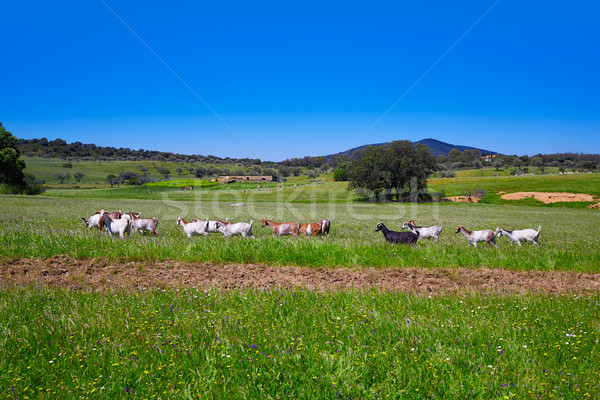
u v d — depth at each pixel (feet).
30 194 223.92
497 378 14.58
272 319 21.27
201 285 30.27
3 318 20.45
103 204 155.12
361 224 95.30
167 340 18.11
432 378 14.70
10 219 76.95
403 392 13.76
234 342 17.65
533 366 15.75
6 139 226.17
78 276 32.30
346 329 19.38
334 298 25.53
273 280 32.42
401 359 15.99
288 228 65.10
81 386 14.11
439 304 24.09
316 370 14.88
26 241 42.80
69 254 39.06
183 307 23.40
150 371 14.98
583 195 223.51
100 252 39.47
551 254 41.27
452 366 15.42
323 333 19.07
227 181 347.77
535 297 26.91
